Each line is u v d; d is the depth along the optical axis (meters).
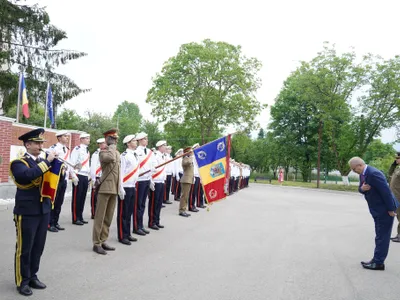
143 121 50.62
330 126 32.81
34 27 21.27
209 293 4.98
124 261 6.34
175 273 5.78
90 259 6.37
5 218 9.35
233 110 36.28
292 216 12.71
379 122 30.56
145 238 8.23
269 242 8.27
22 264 4.74
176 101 36.56
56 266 5.89
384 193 6.43
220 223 10.56
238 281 5.52
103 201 6.83
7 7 19.84
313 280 5.74
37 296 4.68
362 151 32.09
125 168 7.70
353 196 24.77
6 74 21.11
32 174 4.62
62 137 9.25
